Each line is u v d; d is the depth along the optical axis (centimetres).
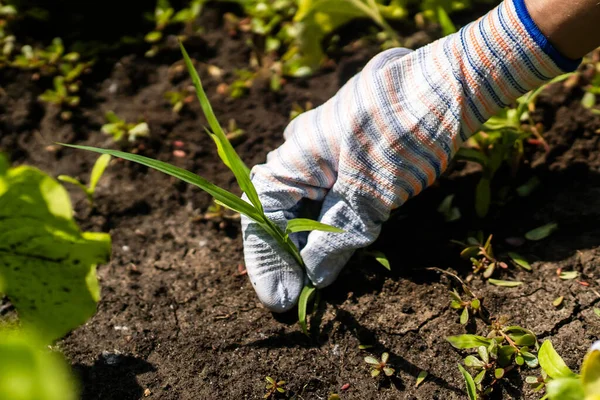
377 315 62
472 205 68
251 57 82
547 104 72
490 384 59
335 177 63
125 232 71
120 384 61
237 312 64
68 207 53
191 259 68
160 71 82
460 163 70
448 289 63
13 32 83
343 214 62
